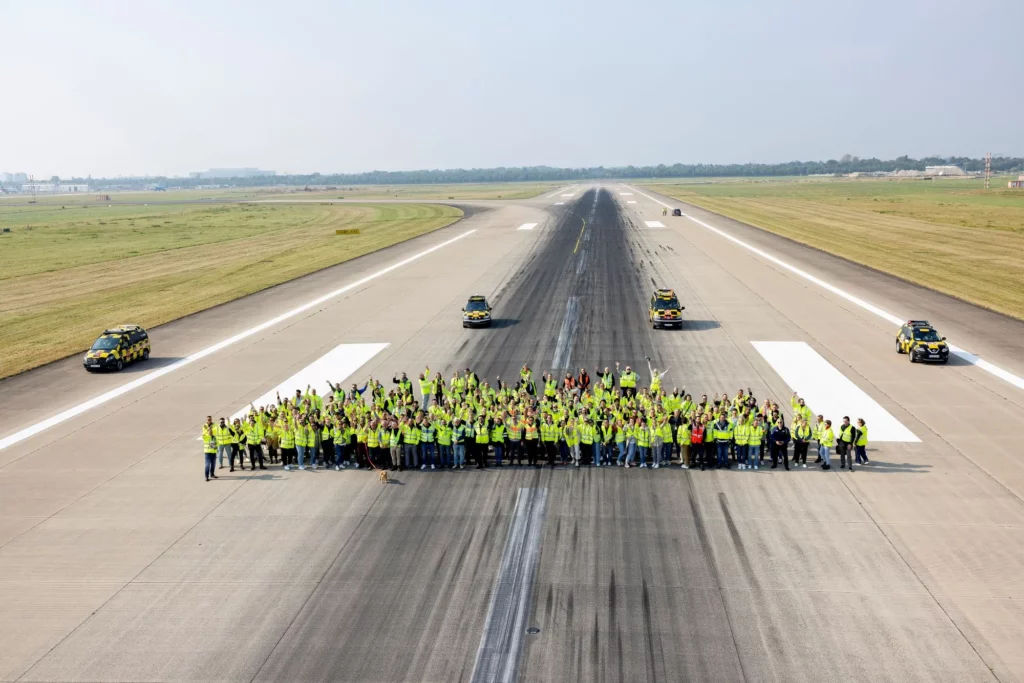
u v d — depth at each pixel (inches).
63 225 6545.3
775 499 1103.6
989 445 1291.8
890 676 717.9
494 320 2365.9
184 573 936.9
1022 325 2154.3
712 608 830.5
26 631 825.5
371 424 1264.8
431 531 1027.9
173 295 2979.8
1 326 2479.1
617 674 730.2
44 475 1267.2
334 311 2564.0
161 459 1331.2
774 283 2859.3
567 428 1261.1
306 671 746.8
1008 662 734.5
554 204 7509.8
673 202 7568.9
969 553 935.0
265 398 1679.4
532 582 890.7
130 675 749.3
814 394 1590.8
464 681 725.9
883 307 2418.8
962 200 7504.9
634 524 1032.8
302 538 1018.7
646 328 2217.0
